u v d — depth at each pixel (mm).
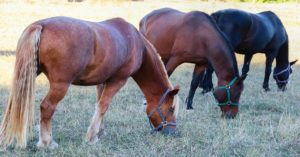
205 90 10227
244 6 34281
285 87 11617
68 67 4902
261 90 11141
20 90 4672
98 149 5473
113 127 6645
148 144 5840
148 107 6246
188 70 13406
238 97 7762
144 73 6148
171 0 37688
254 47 10281
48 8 26094
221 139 6207
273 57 11164
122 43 5605
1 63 11898
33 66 4680
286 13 32562
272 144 6027
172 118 6215
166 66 8367
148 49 6133
